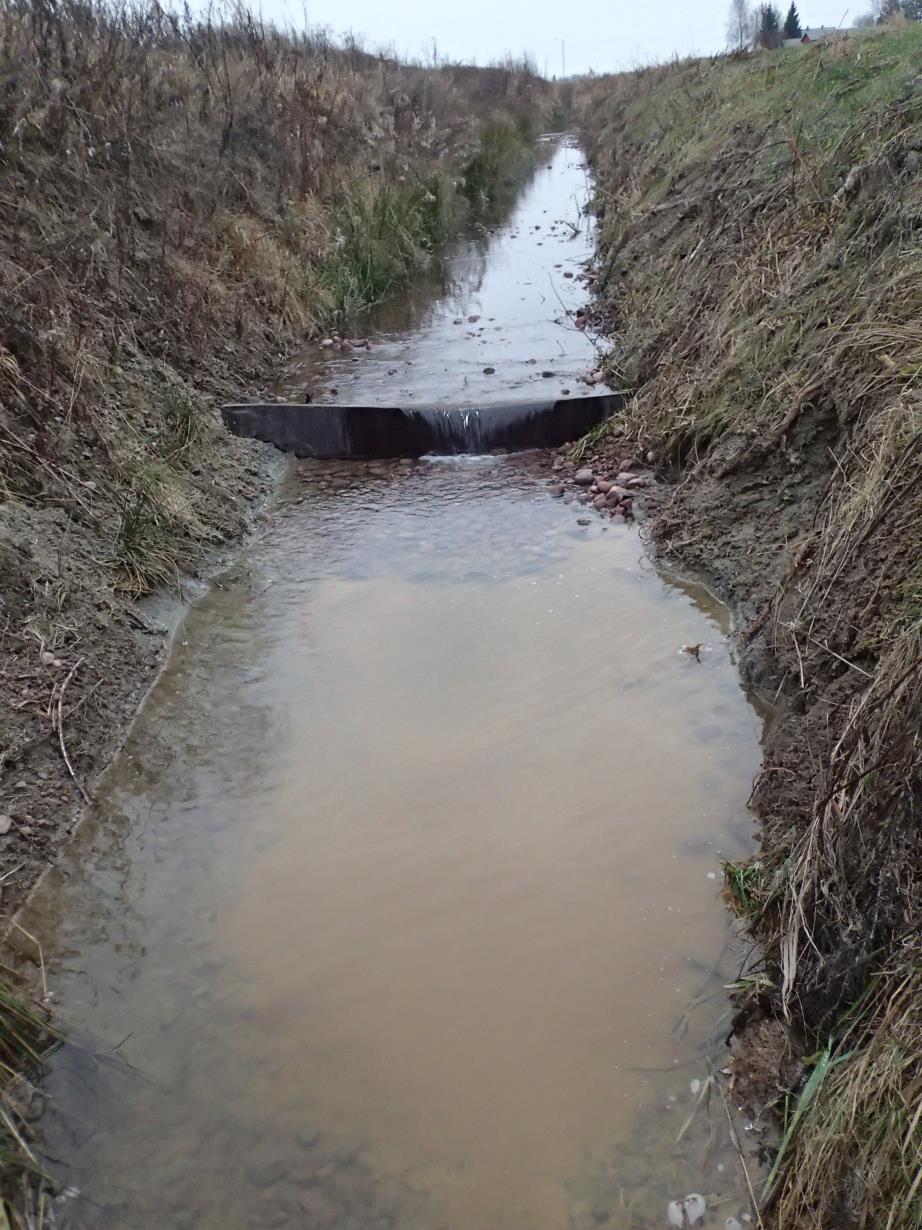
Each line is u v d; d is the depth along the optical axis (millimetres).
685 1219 2244
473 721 3922
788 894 2799
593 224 13977
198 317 7547
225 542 5492
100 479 5227
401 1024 2711
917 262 4613
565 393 7055
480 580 5008
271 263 9211
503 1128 2441
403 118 14703
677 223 8695
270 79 11773
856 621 3541
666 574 4973
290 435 6746
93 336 6062
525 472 6309
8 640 4000
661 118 13734
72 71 8180
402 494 6066
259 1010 2777
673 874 3154
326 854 3307
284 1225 2266
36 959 2965
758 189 7266
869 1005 2395
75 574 4527
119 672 4223
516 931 2975
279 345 8625
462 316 9750
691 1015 2705
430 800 3514
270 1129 2467
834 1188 2143
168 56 10516
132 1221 2289
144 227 8125
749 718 3865
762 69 11188
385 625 4645
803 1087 2418
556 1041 2646
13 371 5141
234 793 3621
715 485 5137
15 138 7109
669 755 3682
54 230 6770
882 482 3713
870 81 7359
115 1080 2598
